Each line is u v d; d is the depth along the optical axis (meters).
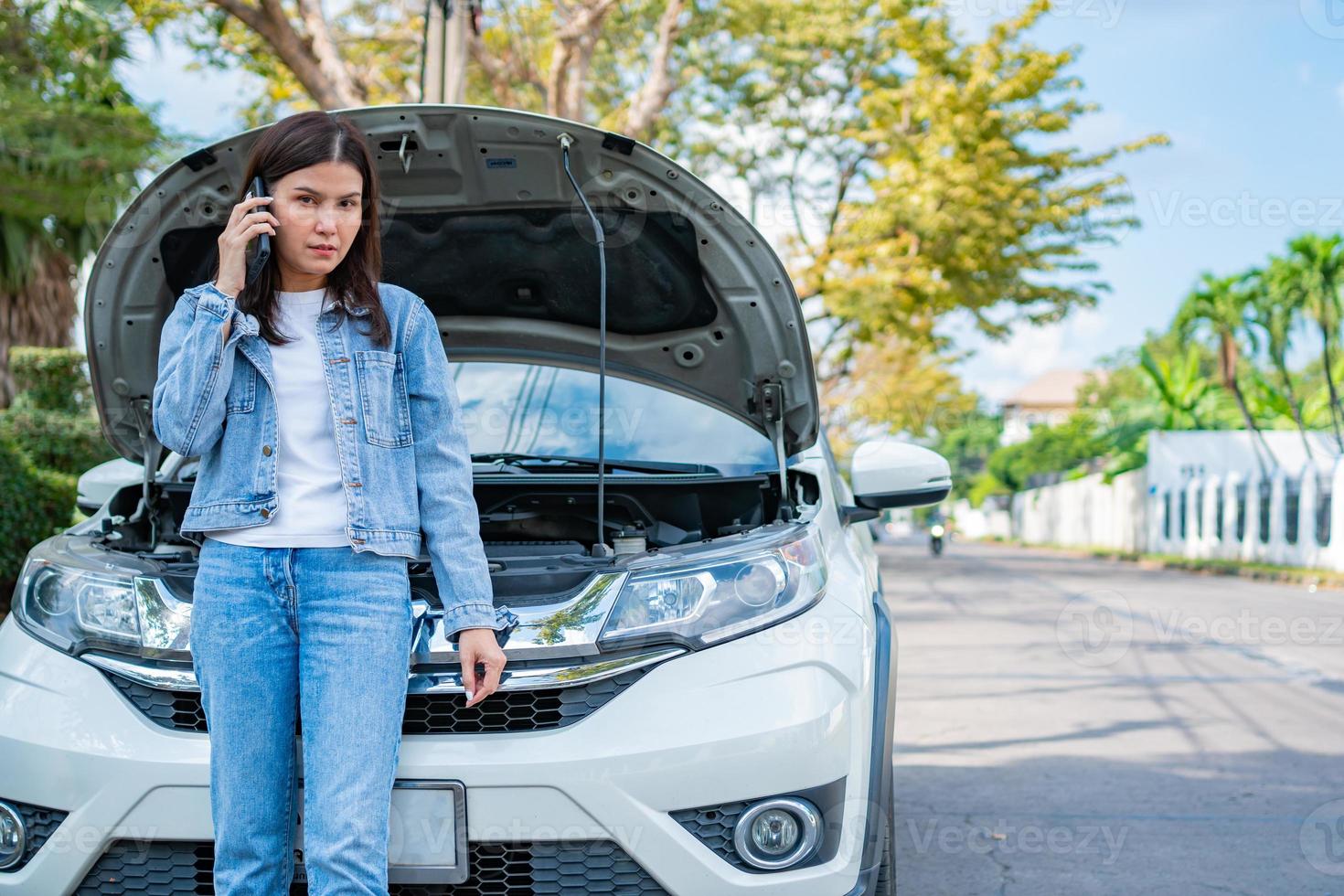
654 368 3.23
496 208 2.80
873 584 2.95
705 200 2.67
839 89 19.00
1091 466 46.34
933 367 29.69
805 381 2.96
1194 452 34.66
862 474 3.23
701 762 2.09
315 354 1.96
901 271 18.59
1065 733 5.31
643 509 3.00
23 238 11.16
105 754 2.10
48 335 11.74
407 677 1.96
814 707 2.19
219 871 1.92
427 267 3.03
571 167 2.65
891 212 18.16
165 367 1.91
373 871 1.86
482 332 3.29
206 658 1.91
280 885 1.95
